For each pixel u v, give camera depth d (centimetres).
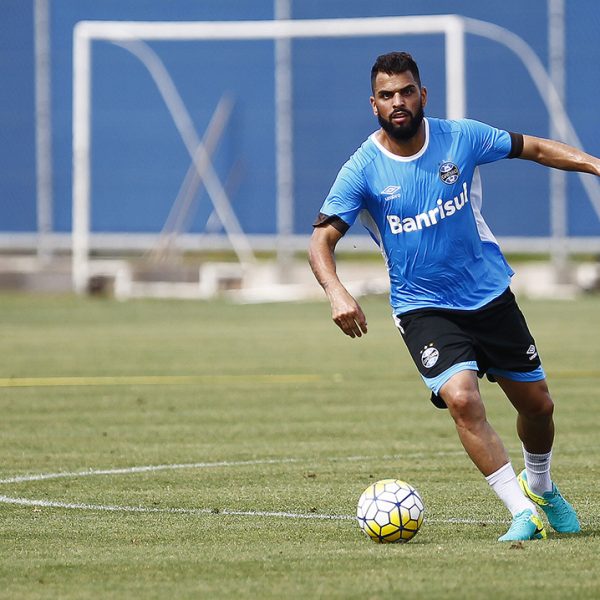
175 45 13038
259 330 8562
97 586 2039
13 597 1967
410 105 2450
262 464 3509
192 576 2103
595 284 12169
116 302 11406
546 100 12719
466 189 2520
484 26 12700
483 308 2503
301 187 12775
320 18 12938
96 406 4878
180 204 12988
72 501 2950
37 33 13325
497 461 2419
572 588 1959
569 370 5966
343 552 2291
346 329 2430
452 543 2386
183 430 4231
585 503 2873
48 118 13325
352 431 4188
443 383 2439
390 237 2525
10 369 6206
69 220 13338
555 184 12475
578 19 12675
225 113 12938
